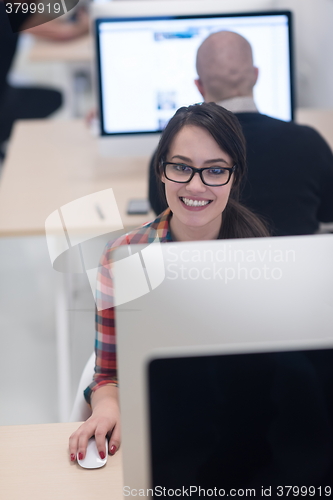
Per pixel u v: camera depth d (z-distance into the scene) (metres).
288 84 2.28
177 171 1.20
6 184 2.23
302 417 0.70
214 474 0.71
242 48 1.79
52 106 3.74
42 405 2.33
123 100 2.28
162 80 2.26
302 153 1.73
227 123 1.19
